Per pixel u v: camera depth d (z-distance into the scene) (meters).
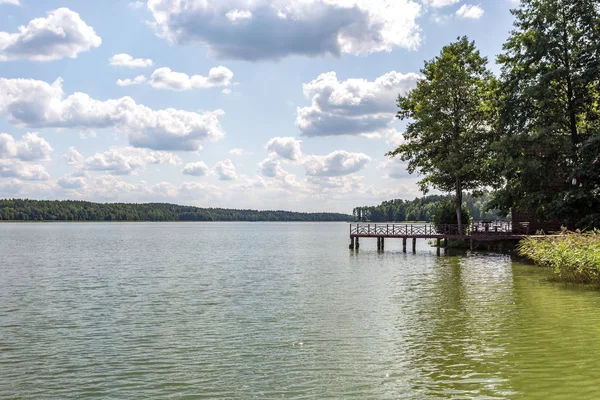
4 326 15.65
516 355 11.16
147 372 10.78
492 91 40.53
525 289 20.44
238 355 11.93
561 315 15.13
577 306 16.45
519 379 9.59
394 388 9.41
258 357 11.72
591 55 34.72
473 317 15.43
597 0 34.97
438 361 10.95
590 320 14.36
